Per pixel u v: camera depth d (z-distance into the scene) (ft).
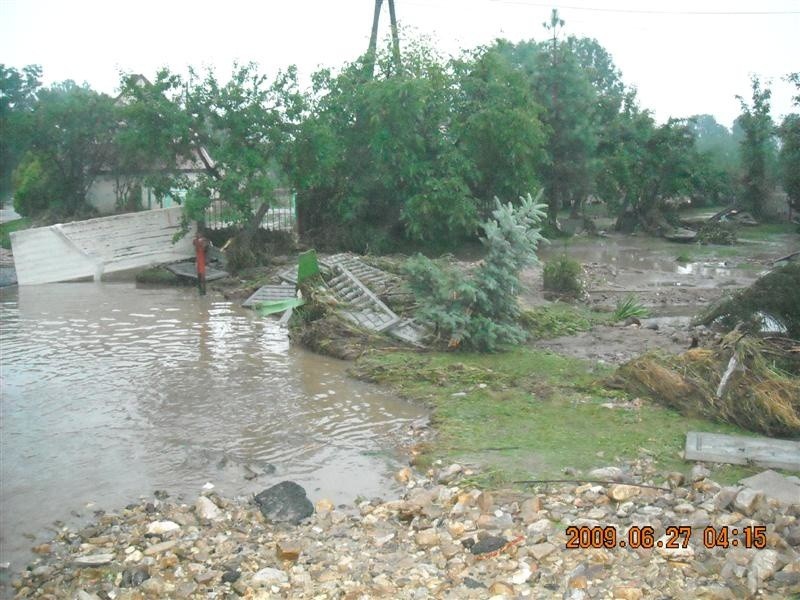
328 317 41.27
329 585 16.10
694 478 21.17
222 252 68.69
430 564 16.99
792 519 17.90
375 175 81.20
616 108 128.88
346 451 25.45
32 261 64.49
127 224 67.97
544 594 15.47
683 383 28.25
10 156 114.42
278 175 72.74
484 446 24.82
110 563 17.70
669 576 15.89
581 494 20.62
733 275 69.56
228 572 16.80
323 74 80.64
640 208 119.85
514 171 84.94
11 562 18.26
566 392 30.40
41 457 25.07
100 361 37.60
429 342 38.52
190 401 31.04
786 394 26.25
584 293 54.24
